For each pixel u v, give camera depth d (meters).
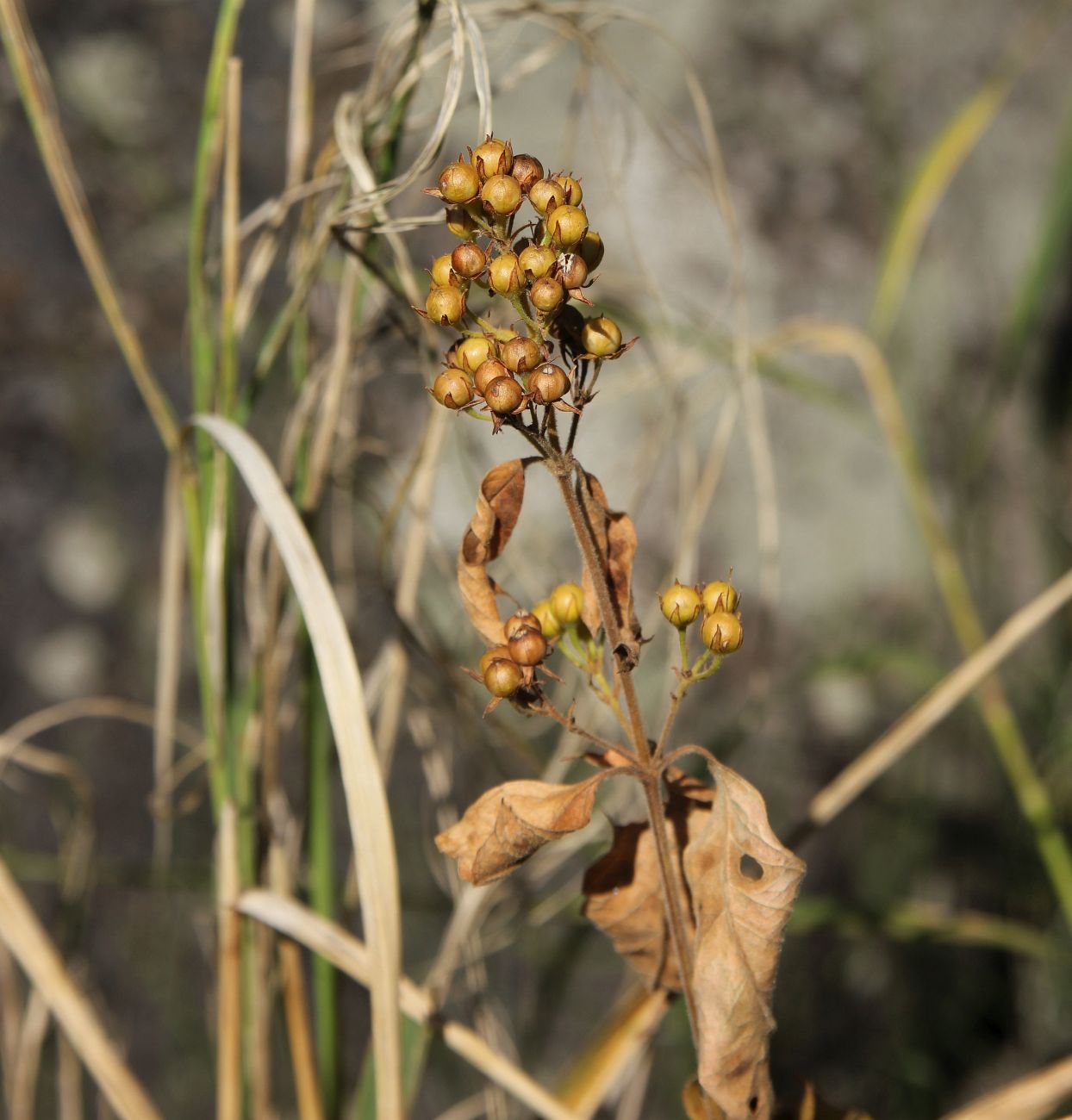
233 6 0.34
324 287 0.50
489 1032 0.38
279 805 0.38
